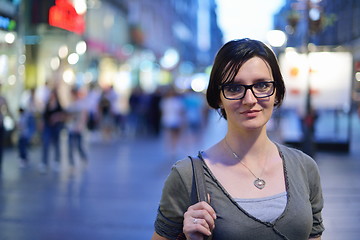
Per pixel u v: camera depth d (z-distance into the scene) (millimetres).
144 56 41812
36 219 6891
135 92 22719
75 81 23953
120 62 35500
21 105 15312
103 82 31234
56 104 11227
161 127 24391
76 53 23969
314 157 12055
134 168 11703
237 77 2031
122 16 36750
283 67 13844
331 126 14453
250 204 1957
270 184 2020
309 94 11781
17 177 10367
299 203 1979
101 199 8203
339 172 10531
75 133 11891
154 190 8984
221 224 1930
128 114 23906
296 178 2049
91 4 27531
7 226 6535
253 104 2016
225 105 2074
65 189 9070
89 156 13984
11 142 15297
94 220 6840
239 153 2064
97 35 30922
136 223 6699
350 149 14547
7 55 15164
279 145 2162
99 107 20172
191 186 2035
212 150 2129
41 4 16469
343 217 6750
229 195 1969
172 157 13852
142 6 44344
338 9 30406
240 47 2059
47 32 18781
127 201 8047
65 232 6273
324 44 30812
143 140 19078
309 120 11906
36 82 22781
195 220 1889
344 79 13750
